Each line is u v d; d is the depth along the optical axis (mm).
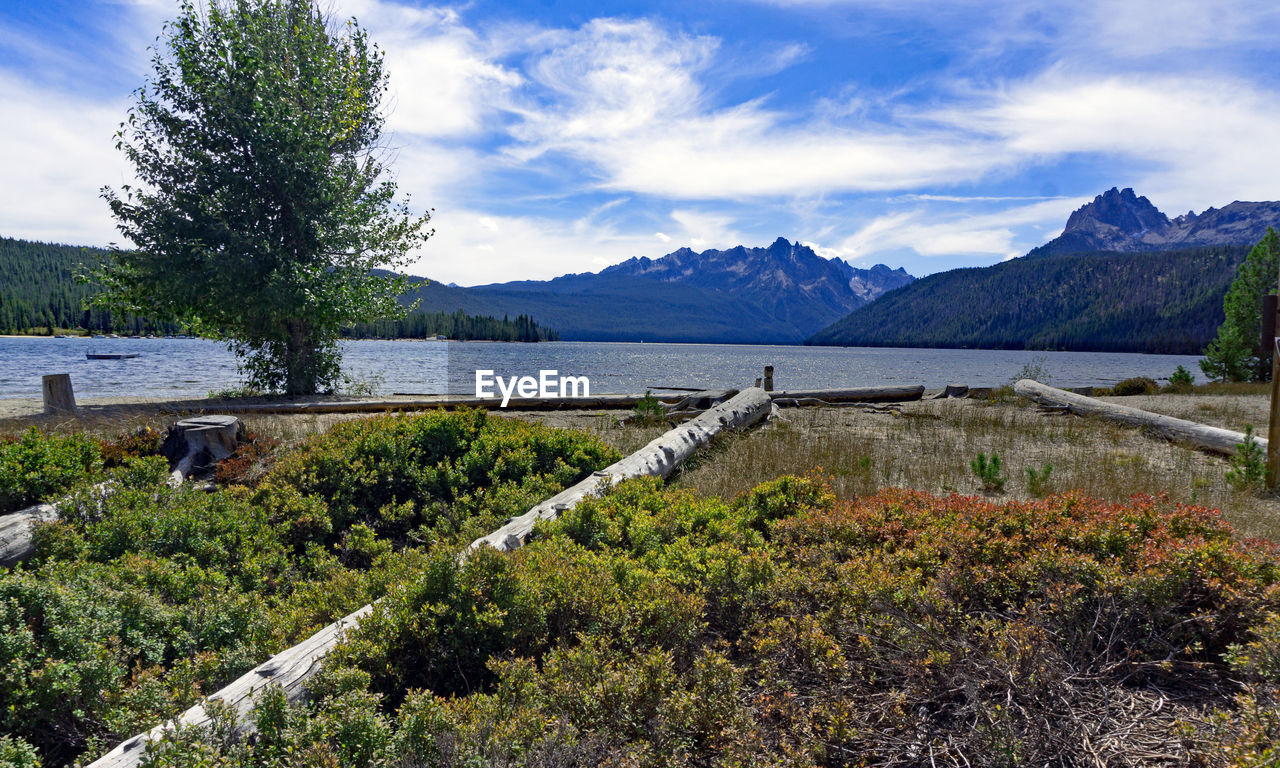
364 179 19031
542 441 8594
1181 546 3793
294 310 15883
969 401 18609
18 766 2660
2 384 25688
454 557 4102
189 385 25328
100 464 7086
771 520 5867
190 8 15797
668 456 8883
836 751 2838
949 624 3586
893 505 5453
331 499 7141
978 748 2680
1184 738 2654
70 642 3352
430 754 2580
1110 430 12562
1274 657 2932
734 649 3844
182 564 5004
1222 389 21484
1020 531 4664
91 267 15805
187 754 2393
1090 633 3371
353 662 3379
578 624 3865
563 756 2539
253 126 15992
